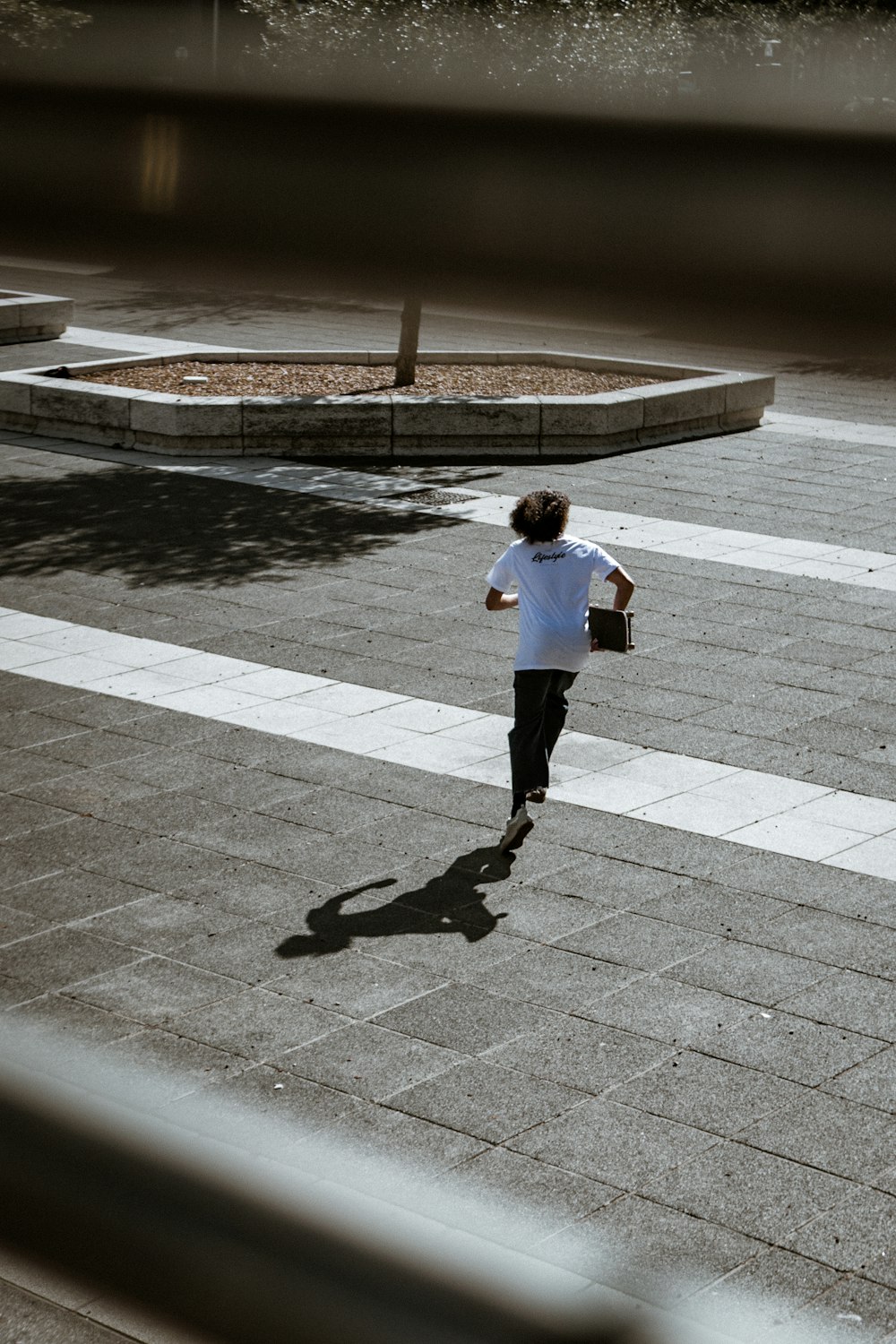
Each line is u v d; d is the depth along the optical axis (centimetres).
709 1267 443
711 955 654
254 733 914
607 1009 607
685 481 1600
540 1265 55
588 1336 38
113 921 679
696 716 955
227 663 1041
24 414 1783
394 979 629
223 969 636
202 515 1438
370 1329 36
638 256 71
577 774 859
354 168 73
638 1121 525
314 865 741
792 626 1142
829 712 966
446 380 1919
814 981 632
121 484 1555
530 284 73
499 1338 37
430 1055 569
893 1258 450
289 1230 38
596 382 1930
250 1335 37
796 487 1580
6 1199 38
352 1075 553
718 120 71
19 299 2314
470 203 73
